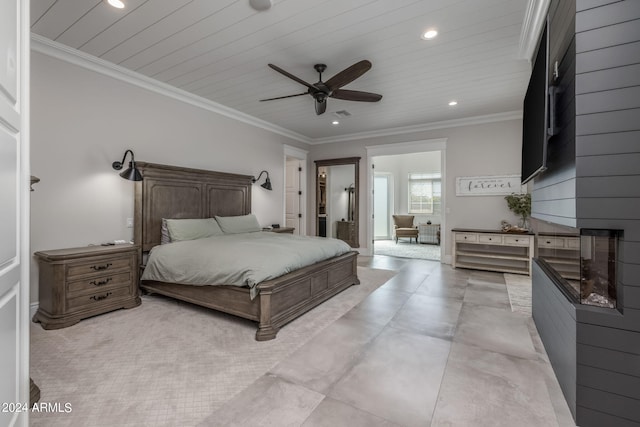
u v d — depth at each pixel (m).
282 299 2.67
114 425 1.47
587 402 1.44
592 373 1.42
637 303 1.33
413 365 2.03
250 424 1.47
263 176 5.70
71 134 3.11
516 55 3.11
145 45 2.97
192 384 1.80
